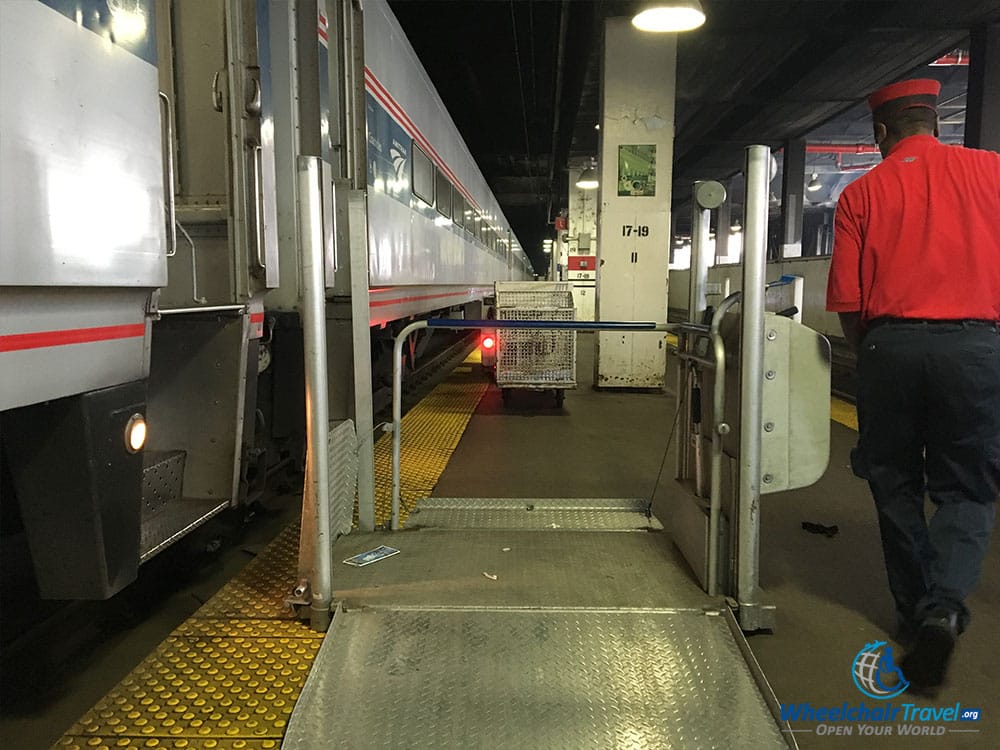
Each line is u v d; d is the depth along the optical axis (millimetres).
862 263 2674
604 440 6590
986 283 2436
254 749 2033
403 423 7266
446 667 2348
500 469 5512
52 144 1877
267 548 3625
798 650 2740
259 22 3602
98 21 2078
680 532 3256
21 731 2352
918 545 2693
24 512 2203
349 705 2176
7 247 1720
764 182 2500
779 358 2684
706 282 3279
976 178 2471
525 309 7824
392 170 6641
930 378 2477
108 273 2111
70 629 3064
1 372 1767
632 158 8984
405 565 3088
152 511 3018
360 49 5121
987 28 12750
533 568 3062
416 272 8023
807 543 3889
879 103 2793
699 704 2205
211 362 3285
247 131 3424
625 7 8781
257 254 3439
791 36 14086
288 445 4676
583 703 2201
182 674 2389
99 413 2164
